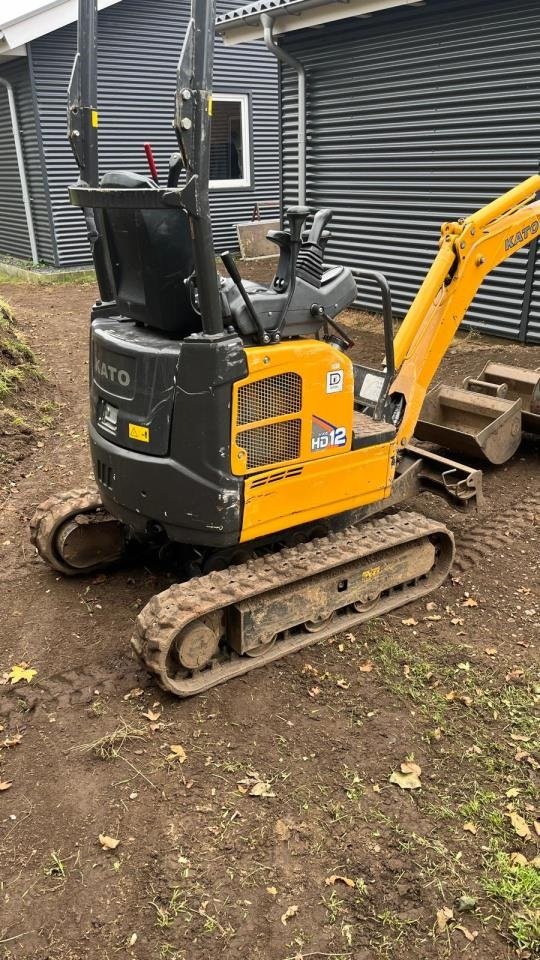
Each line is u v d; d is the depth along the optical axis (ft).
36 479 19.24
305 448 11.60
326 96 33.19
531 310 27.68
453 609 13.84
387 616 13.60
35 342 30.25
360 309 35.14
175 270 10.56
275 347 10.81
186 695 11.30
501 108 26.58
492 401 19.21
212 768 10.20
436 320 15.02
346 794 9.79
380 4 27.58
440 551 14.48
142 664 11.06
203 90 8.81
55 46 41.19
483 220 15.10
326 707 11.34
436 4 27.35
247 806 9.61
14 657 12.55
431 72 28.48
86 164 11.39
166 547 14.06
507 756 10.44
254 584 11.30
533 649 12.67
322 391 11.50
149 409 10.93
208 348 10.16
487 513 17.39
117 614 13.66
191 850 8.99
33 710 11.32
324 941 7.97
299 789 9.86
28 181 45.21
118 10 42.68
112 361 11.46
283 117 35.58
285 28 31.94
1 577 14.94
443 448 20.51
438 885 8.57
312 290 11.39
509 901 8.41
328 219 11.94
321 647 12.70
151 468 11.09
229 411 10.50
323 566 11.82
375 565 13.03
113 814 9.49
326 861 8.87
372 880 8.64
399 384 14.55
